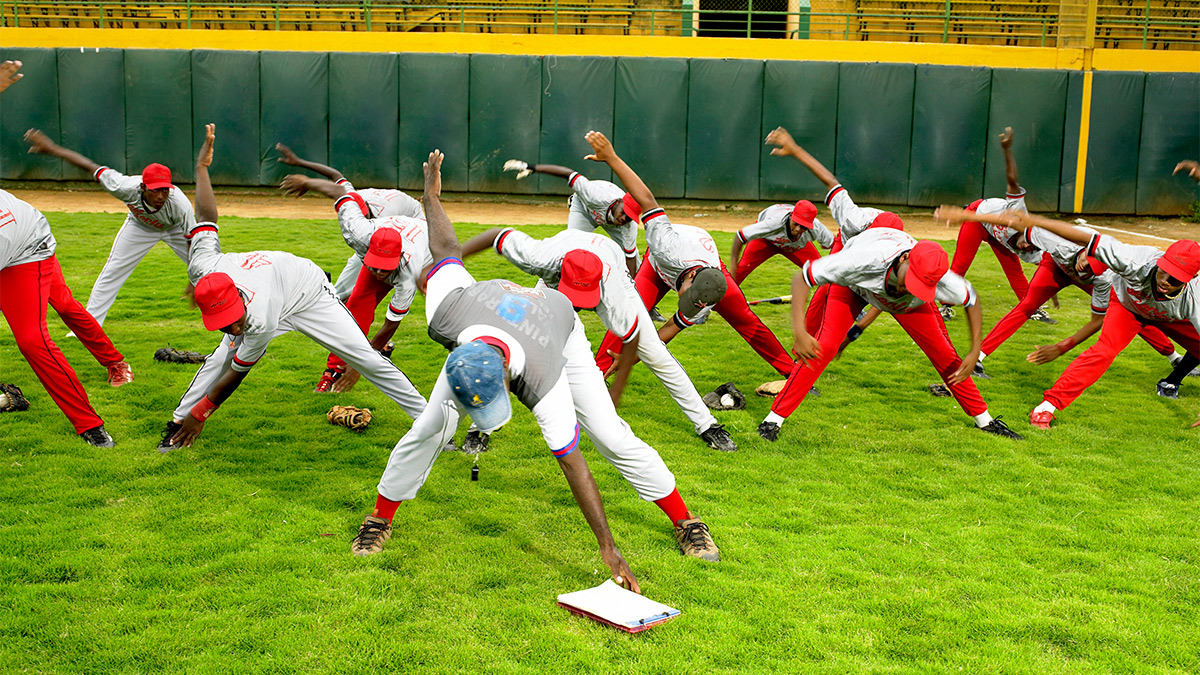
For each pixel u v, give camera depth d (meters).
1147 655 3.30
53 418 5.43
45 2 20.33
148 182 6.34
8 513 4.16
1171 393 6.63
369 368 4.89
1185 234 15.55
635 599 3.53
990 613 3.55
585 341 3.92
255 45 17.67
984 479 5.02
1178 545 4.20
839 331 5.46
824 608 3.57
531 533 4.18
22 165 17.70
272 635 3.28
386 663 3.13
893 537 4.25
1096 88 16.50
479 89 17.38
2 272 4.68
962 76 16.62
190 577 3.66
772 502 4.62
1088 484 4.97
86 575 3.67
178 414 4.99
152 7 19.55
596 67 17.11
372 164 17.70
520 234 4.91
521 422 5.66
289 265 4.65
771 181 17.30
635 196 5.38
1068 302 10.06
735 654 3.24
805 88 16.91
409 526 4.20
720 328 8.47
